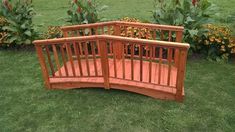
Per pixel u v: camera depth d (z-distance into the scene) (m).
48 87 3.12
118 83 2.88
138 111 2.67
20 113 2.73
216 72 3.36
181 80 2.62
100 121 2.56
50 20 5.75
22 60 3.94
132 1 7.14
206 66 3.52
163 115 2.60
